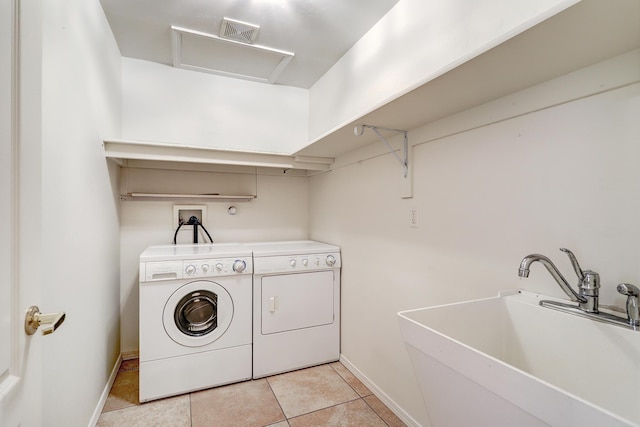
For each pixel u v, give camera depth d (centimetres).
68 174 132
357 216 233
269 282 229
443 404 91
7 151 65
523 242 120
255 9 192
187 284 206
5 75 64
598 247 98
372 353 211
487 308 114
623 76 91
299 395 203
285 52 243
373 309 211
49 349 113
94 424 169
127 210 259
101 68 188
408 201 181
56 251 119
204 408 188
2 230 63
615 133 94
